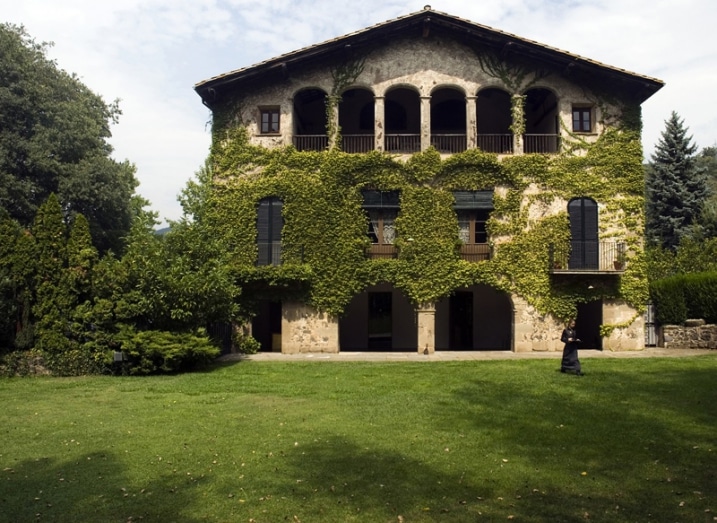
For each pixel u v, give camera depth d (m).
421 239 25.22
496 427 11.49
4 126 31.06
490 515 7.25
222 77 25.11
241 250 25.42
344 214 25.38
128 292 20.11
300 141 28.39
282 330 25.41
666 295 25.91
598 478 8.52
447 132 28.88
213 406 13.80
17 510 7.57
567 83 25.83
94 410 13.54
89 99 37.38
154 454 9.88
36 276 19.59
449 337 28.52
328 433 11.10
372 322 28.72
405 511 7.39
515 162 25.28
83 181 32.25
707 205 41.91
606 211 25.30
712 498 7.69
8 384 17.44
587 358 21.72
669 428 11.16
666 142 44.56
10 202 29.95
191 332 20.39
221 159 25.91
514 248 25.09
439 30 26.02
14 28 33.50
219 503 7.72
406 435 10.91
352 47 25.77
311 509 7.49
